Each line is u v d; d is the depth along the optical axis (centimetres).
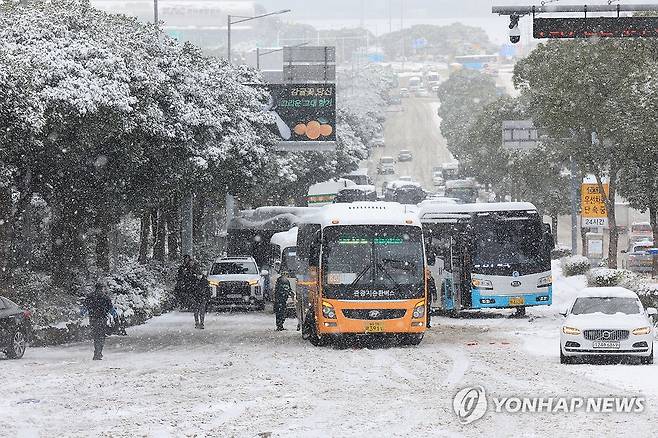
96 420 3459
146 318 8794
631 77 9094
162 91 8244
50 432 3244
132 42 7938
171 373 4822
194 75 8694
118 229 12188
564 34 5019
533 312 8931
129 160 7850
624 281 8794
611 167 10481
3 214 7012
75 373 4838
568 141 10438
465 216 8350
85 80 6675
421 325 6138
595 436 3061
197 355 5759
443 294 8550
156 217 11562
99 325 5612
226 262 10062
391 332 6081
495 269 8212
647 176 10300
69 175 7812
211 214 15000
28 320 5856
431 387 4228
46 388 4272
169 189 8838
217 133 9244
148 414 3569
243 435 3141
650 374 4625
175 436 3142
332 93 12300
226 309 10112
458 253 8331
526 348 5950
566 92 9819
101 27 7544
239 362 5312
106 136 7044
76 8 7488
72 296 7812
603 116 9800
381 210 6322
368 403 3778
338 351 5891
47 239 9556
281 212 12300
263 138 10975
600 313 5256
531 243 8269
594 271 9625
